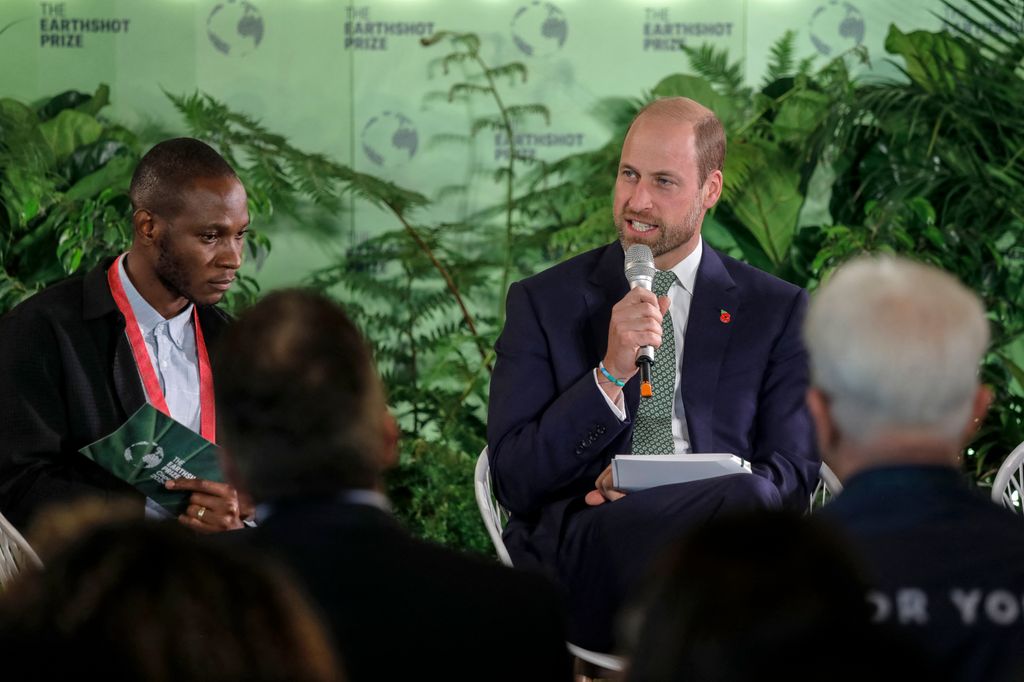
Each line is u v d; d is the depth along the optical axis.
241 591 2.63
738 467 7.75
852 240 15.24
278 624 2.63
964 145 15.32
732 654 2.75
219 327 8.69
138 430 7.55
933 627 3.91
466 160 16.42
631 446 8.63
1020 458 9.00
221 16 16.30
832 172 16.14
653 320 8.09
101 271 8.48
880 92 15.29
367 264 16.38
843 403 4.25
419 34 16.38
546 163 16.38
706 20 16.30
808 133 15.90
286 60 16.36
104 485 8.04
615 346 8.13
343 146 16.42
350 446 4.09
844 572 2.84
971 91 15.16
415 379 16.36
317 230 16.36
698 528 2.95
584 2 16.36
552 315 8.91
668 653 2.83
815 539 2.87
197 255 8.20
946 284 4.29
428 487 15.20
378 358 16.23
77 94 16.19
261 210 15.45
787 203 16.08
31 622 2.56
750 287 9.09
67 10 16.16
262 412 4.05
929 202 15.63
